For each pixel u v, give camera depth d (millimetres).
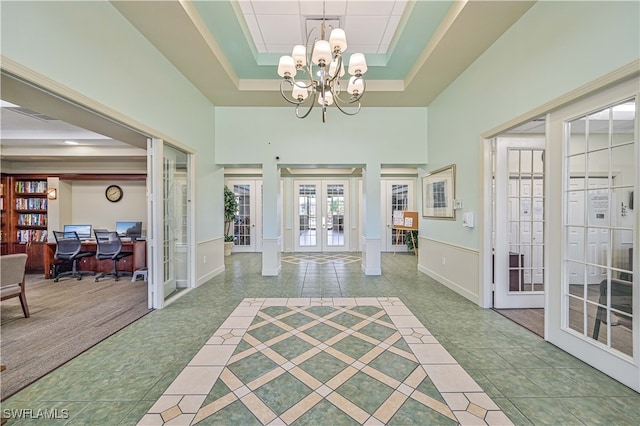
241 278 4777
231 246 7555
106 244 5008
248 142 4965
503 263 3262
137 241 5289
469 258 3598
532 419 1561
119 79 2580
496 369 2047
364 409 1648
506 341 2475
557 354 2250
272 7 2943
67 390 1822
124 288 4379
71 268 5559
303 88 2900
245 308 3326
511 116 2799
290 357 2223
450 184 4074
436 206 4582
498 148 3193
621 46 1788
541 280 3312
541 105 2426
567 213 2277
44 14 1880
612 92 1886
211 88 4184
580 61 2068
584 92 2037
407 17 2922
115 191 6273
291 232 7953
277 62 3838
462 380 1919
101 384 1884
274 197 4988
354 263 6176
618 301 1948
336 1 2844
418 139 4980
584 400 1712
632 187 1839
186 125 3877
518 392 1789
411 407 1661
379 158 4992
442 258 4379
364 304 3453
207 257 4629
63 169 6043
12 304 3547
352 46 3650
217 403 1703
